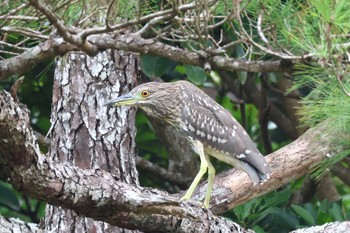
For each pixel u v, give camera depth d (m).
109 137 11.43
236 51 12.39
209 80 17.06
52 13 7.70
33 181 7.88
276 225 13.75
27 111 7.52
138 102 11.48
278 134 17.09
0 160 7.62
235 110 17.67
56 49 8.16
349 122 8.84
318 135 10.30
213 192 11.96
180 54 8.71
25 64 8.20
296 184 16.52
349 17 7.89
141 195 8.35
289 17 8.49
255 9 8.71
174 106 11.58
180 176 14.73
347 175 15.75
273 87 15.67
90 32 8.02
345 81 8.12
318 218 13.18
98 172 8.36
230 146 11.29
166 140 14.79
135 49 8.69
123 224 8.61
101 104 11.48
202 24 8.90
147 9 9.27
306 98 8.92
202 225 9.16
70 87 11.47
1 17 8.18
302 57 8.25
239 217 13.18
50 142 11.61
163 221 8.73
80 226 11.18
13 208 15.09
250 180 12.02
